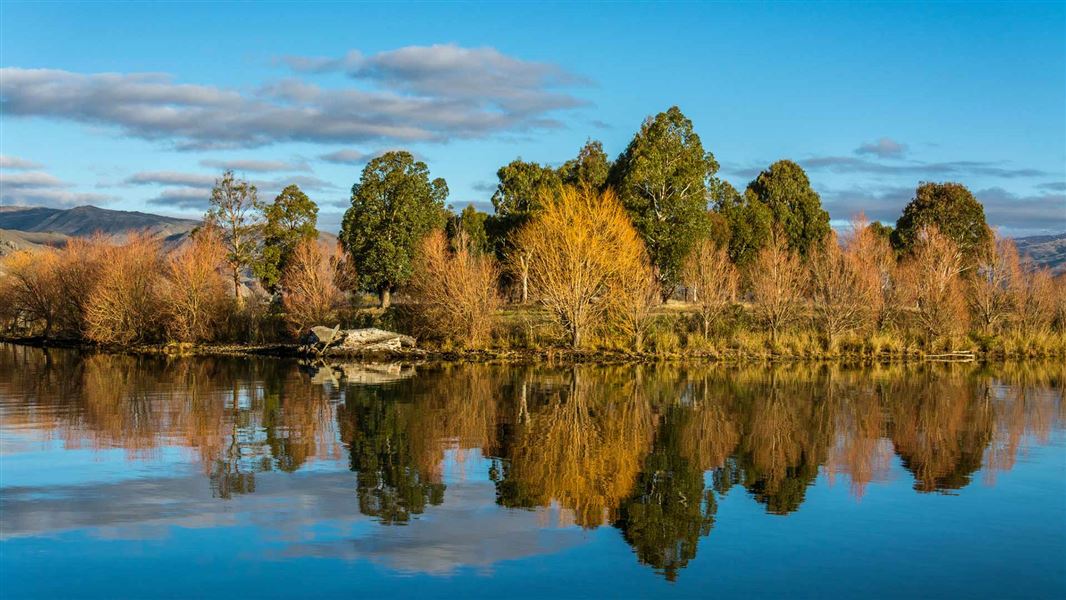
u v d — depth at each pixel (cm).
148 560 1819
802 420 3647
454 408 3866
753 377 5412
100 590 1664
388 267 8012
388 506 2228
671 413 3797
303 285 7294
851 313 6994
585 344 6738
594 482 2509
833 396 4469
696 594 1673
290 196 8769
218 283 7656
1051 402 4322
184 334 7425
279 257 8594
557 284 6656
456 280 6844
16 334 9325
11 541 1923
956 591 1705
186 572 1756
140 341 7725
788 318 7050
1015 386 5056
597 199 7075
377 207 8144
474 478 2538
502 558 1856
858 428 3466
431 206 8369
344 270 7912
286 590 1673
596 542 1970
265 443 3006
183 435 3141
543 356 6550
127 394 4288
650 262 7512
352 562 1820
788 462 2809
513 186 9044
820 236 9819
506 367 5956
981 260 8338
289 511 2169
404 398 4197
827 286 7088
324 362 6300
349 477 2525
